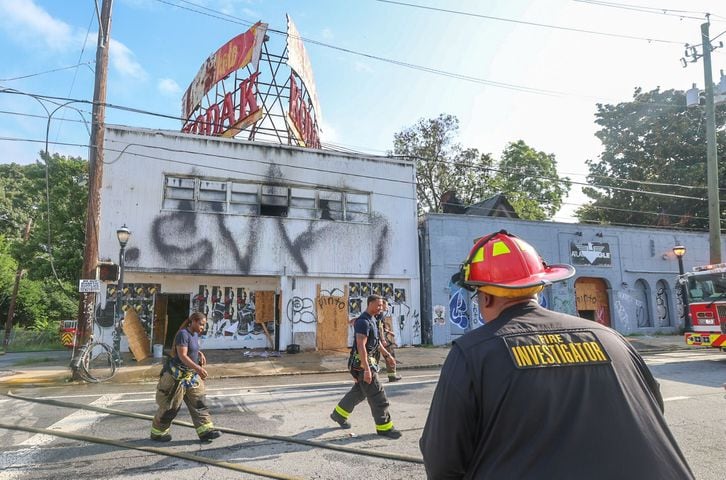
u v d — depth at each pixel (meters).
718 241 16.94
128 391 9.74
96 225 11.99
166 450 5.21
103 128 12.30
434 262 18.33
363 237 17.88
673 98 31.47
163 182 15.91
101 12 12.39
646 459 1.42
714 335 13.02
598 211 34.56
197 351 5.81
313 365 13.48
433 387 9.15
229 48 19.88
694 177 29.06
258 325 17.34
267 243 16.69
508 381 1.53
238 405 7.73
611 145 33.50
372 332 5.99
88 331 11.44
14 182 53.59
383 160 18.64
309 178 17.58
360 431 5.97
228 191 16.61
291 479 4.39
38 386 10.53
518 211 34.88
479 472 1.53
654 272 21.88
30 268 25.28
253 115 17.41
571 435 1.45
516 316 1.77
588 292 20.97
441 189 33.41
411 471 4.58
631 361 1.69
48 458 5.00
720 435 5.70
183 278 16.62
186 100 24.06
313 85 22.78
